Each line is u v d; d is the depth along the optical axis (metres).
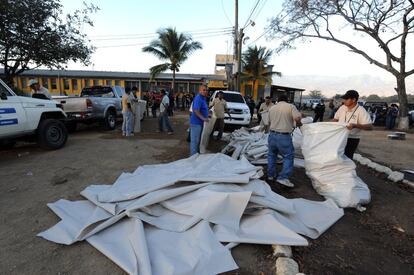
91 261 2.48
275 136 4.54
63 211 3.37
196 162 4.74
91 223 2.83
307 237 3.05
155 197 3.15
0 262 2.46
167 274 2.18
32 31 10.86
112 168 5.45
